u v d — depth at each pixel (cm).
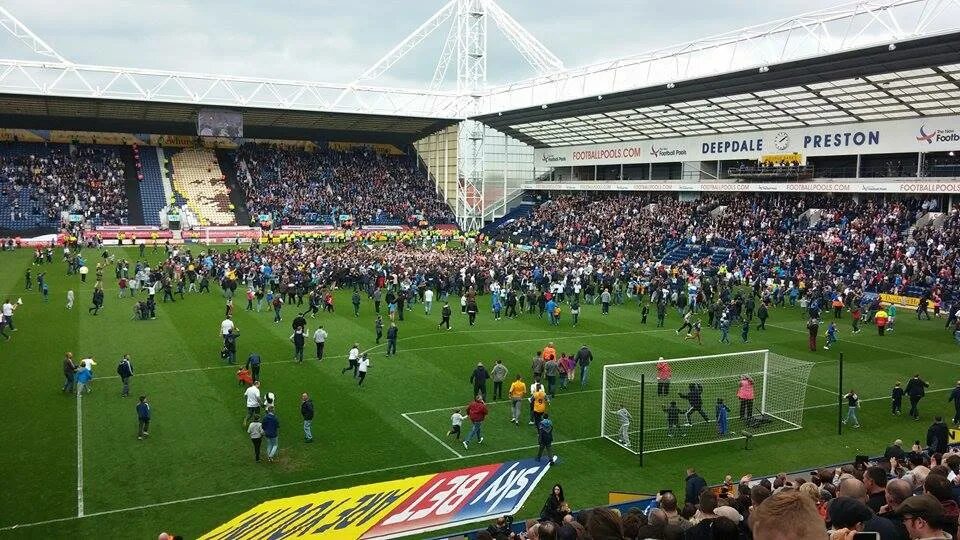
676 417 2472
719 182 7288
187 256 5528
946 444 2030
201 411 2541
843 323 4412
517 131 9031
